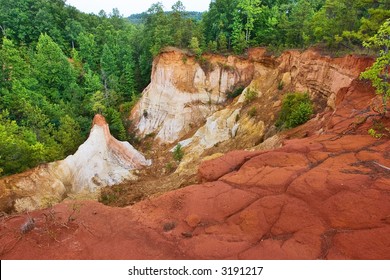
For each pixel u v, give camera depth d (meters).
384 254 6.76
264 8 40.50
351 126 14.09
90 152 26.95
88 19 73.44
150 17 51.56
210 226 8.95
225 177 11.57
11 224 9.46
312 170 10.53
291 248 7.45
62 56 45.25
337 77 21.77
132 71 50.22
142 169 31.23
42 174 22.17
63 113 35.66
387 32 12.34
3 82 38.44
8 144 20.88
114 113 38.00
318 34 27.66
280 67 30.53
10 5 56.47
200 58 38.06
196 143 31.80
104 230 9.08
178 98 38.25
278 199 9.21
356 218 7.88
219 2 41.75
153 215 9.93
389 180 9.09
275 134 21.92
